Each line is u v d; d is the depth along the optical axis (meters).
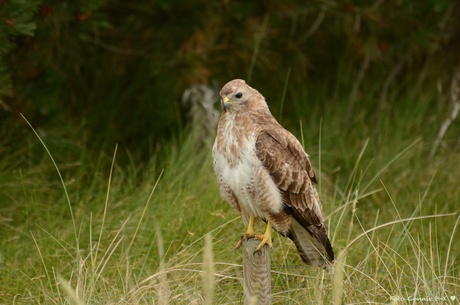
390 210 12.67
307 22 15.43
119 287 9.49
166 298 8.55
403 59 16.05
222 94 9.10
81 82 15.13
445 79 16.34
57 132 13.42
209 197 11.16
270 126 9.10
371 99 15.84
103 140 14.53
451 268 11.00
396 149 14.23
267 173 8.93
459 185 13.45
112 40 15.12
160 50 14.60
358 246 10.69
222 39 14.42
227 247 10.42
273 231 10.71
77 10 12.82
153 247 10.39
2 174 12.09
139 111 14.98
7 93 11.88
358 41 15.24
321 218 9.42
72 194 12.08
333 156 13.94
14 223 11.56
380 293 9.12
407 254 10.48
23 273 10.05
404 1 15.08
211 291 6.73
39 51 13.51
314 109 15.19
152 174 12.27
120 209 11.59
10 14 11.12
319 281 9.38
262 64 14.93
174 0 13.91
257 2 14.58
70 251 10.63
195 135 12.95
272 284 9.95
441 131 14.84
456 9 16.23
